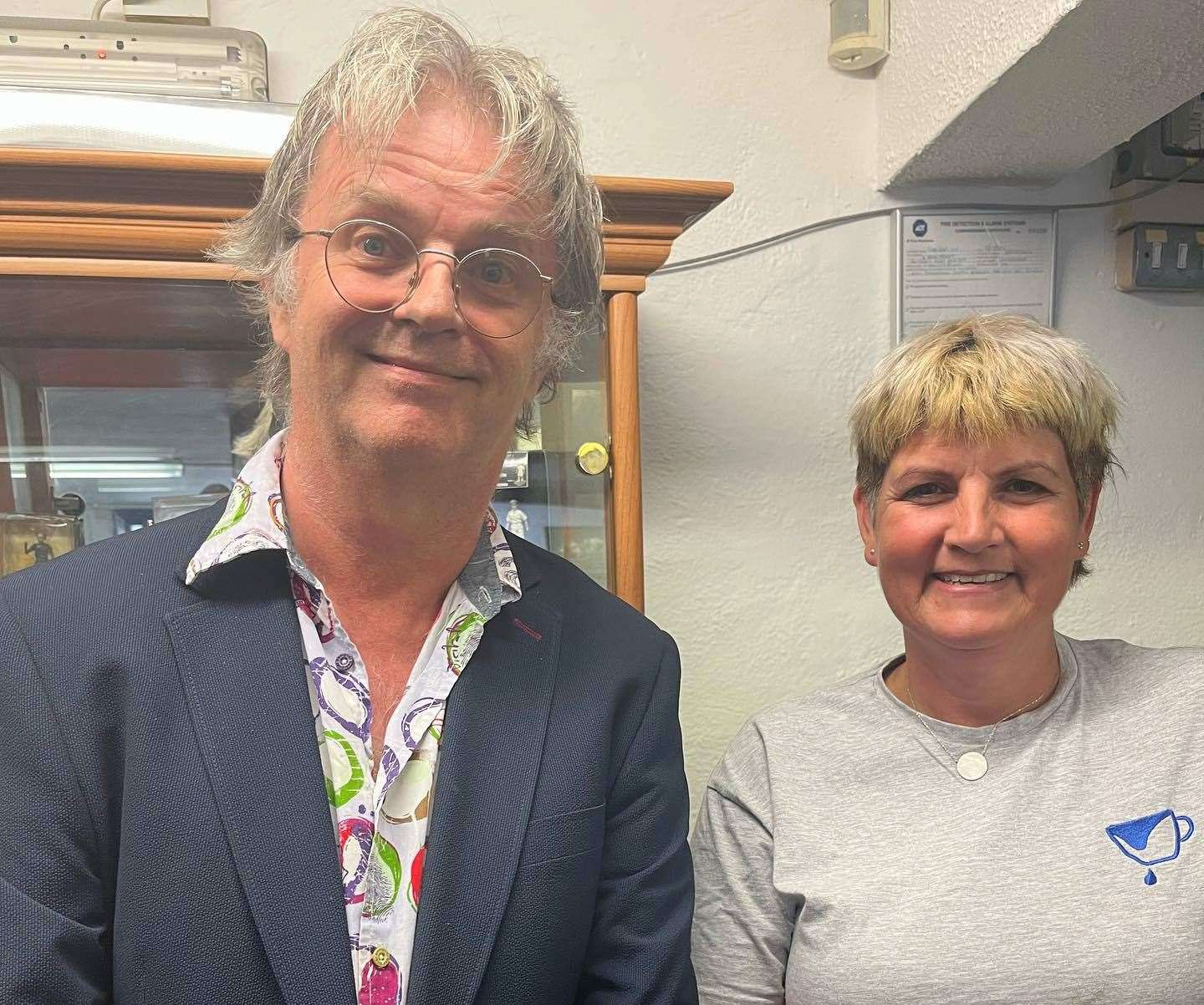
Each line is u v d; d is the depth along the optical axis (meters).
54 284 0.92
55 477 1.04
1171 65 1.11
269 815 0.66
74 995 0.63
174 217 0.91
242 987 0.64
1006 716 0.98
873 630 1.44
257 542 0.71
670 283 1.38
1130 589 1.51
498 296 0.71
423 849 0.72
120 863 0.65
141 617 0.68
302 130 0.72
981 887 0.88
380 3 1.29
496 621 0.80
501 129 0.70
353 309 0.66
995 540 0.90
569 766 0.76
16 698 0.65
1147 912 0.85
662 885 0.82
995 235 1.44
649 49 1.37
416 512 0.72
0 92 0.90
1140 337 1.51
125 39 1.02
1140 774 0.91
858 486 1.04
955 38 1.22
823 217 1.43
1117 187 1.49
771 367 1.41
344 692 0.73
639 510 1.09
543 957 0.72
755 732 1.08
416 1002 0.66
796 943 0.94
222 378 1.06
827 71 1.43
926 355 0.94
